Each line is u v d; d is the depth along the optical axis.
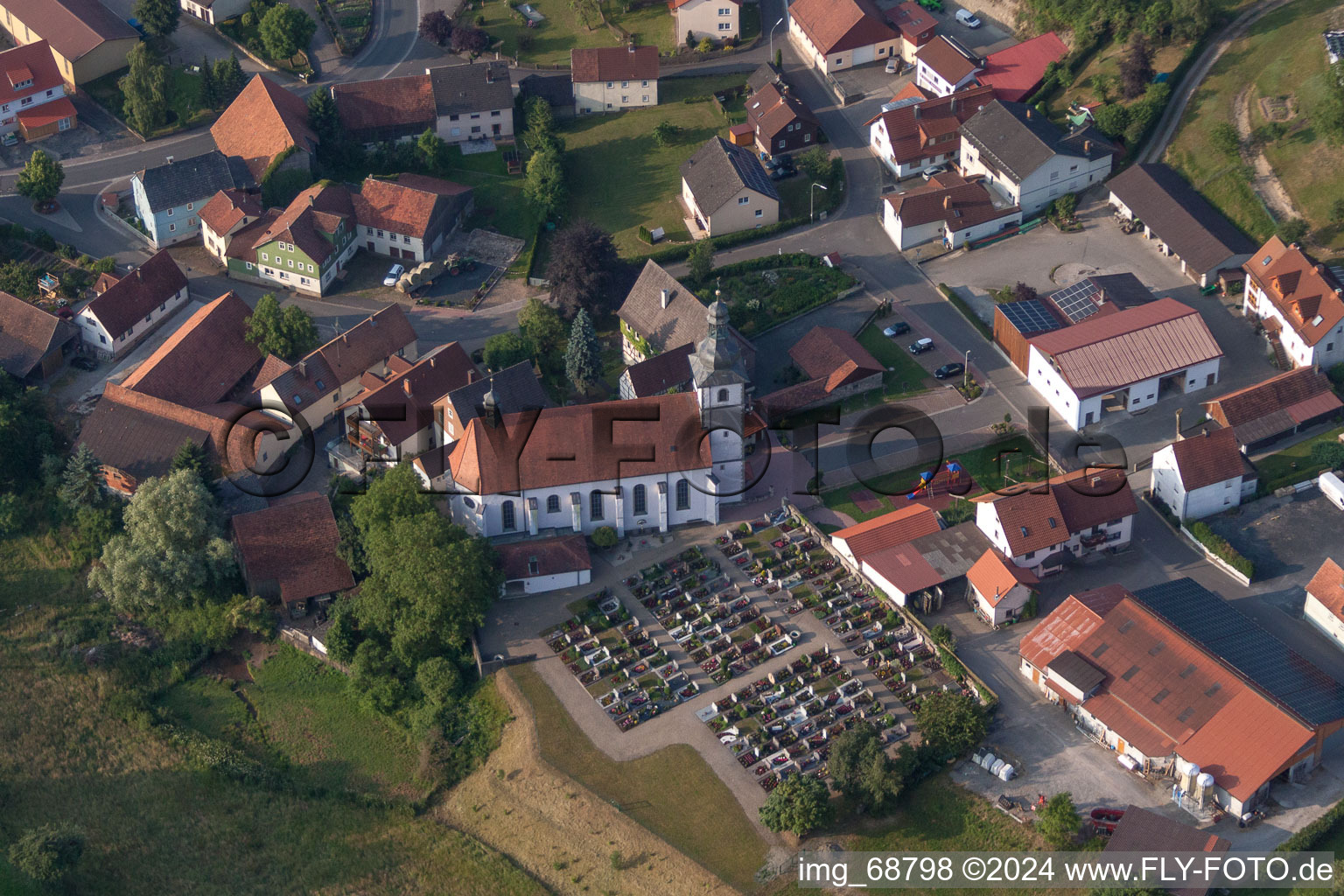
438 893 138.88
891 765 136.38
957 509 168.50
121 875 143.75
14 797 151.50
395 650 156.12
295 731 155.62
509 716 150.75
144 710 158.38
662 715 148.88
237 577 167.38
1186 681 140.75
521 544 162.88
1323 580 151.62
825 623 156.88
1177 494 164.62
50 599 170.75
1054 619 149.75
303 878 141.88
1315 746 135.50
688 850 137.00
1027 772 139.50
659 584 162.38
